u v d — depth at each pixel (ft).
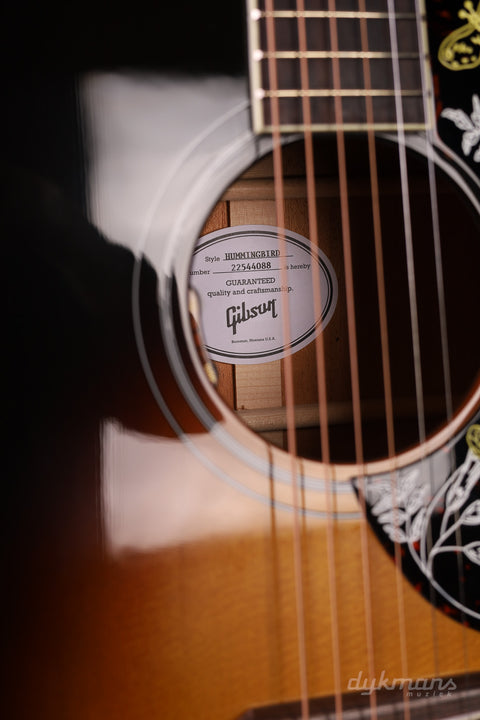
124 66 1.22
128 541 1.21
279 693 1.23
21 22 1.21
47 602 1.20
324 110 1.26
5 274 1.20
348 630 1.24
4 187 1.20
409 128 1.28
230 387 1.50
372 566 1.25
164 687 1.21
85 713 1.20
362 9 1.27
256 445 1.24
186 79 1.23
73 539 1.21
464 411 1.29
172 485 1.22
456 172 1.29
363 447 1.49
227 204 1.49
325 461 1.26
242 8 1.24
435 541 1.26
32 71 1.21
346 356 1.52
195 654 1.22
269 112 1.24
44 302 1.21
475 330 1.36
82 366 1.21
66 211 1.21
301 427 1.50
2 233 1.20
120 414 1.22
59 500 1.20
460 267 1.38
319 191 1.46
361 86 1.27
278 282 1.50
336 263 1.52
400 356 1.48
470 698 1.24
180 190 1.23
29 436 1.20
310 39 1.25
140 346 1.22
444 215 1.39
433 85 1.29
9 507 1.20
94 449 1.21
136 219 1.22
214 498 1.23
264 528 1.23
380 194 1.46
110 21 1.22
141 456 1.22
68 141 1.21
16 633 1.20
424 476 1.27
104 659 1.21
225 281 1.49
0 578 1.19
